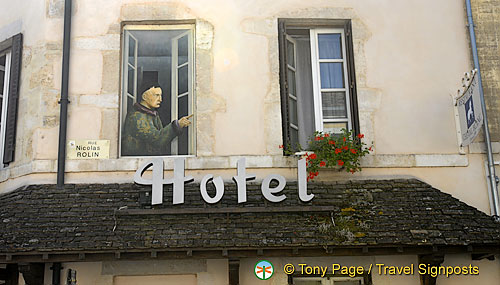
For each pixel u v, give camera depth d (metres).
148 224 7.46
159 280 7.84
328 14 8.98
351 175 8.36
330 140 8.22
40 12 8.95
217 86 8.61
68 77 8.55
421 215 7.65
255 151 8.40
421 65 8.87
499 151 8.58
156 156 8.56
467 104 8.12
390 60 8.86
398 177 8.40
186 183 7.88
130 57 8.91
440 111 8.70
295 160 8.34
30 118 8.55
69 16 8.77
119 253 7.12
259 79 8.67
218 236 7.25
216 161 8.31
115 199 7.85
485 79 8.86
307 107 8.95
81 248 7.03
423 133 8.60
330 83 9.02
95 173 8.25
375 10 9.04
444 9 9.10
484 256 7.75
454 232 7.36
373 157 8.41
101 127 8.45
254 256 7.29
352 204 7.82
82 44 8.73
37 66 8.70
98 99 8.54
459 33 9.02
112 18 8.84
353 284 8.00
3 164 8.91
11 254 7.02
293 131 8.80
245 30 8.84
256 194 7.90
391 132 8.59
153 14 8.87
